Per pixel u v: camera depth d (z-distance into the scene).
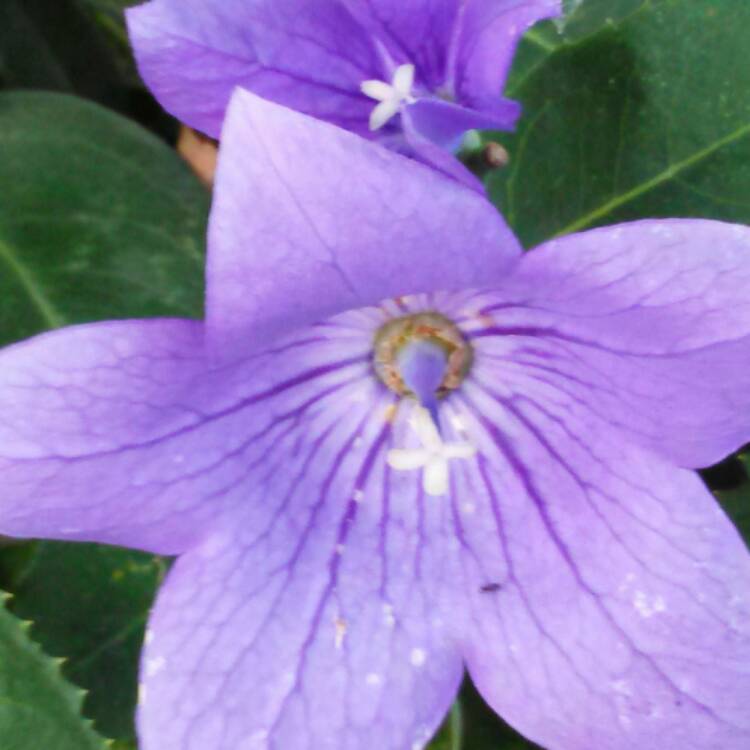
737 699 0.08
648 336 0.07
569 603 0.09
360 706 0.09
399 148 0.10
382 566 0.10
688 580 0.08
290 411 0.09
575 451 0.09
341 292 0.07
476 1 0.09
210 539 0.09
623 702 0.09
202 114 0.09
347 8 0.09
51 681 0.10
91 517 0.08
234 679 0.08
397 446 0.10
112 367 0.07
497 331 0.10
